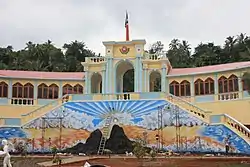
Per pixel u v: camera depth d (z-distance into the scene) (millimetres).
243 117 45219
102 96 44688
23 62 84750
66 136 42062
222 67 49125
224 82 47906
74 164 28656
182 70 52656
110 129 41438
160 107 41875
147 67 51094
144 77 50781
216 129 38594
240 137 36625
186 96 50312
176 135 40156
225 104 47125
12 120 42906
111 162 29828
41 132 42406
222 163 28297
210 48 92500
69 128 42312
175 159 32188
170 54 95250
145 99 43594
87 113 42875
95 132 41469
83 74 55438
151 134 40906
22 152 38812
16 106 51031
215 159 31922
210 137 38562
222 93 47719
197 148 38906
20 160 31953
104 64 51781
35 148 41844
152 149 36594
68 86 53656
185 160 31219
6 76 50938
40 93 52594
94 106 43594
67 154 39375
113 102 43688
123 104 43219
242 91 45844
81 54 94312
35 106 51719
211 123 39188
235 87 46812
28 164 28859
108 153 39281
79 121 42438
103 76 51625
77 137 41844
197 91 49875
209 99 48656
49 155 38562
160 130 40812
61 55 90438
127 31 57469
